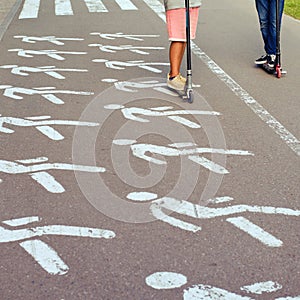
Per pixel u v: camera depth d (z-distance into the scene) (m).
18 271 3.87
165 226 4.39
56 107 7.09
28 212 4.59
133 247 4.13
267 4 8.64
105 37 11.55
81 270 3.88
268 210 4.63
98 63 9.40
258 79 8.53
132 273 3.84
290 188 5.00
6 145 5.91
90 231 4.33
